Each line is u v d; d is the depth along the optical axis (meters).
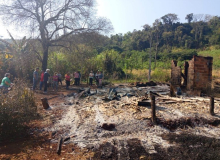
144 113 7.26
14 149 4.79
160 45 61.84
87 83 19.11
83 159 4.43
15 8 16.34
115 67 25.16
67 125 6.38
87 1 17.88
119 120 6.59
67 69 21.38
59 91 13.30
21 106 5.84
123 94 11.20
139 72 26.75
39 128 6.16
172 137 5.63
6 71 15.07
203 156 4.56
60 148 4.87
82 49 19.66
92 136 5.62
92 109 7.95
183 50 52.69
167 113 7.24
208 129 6.37
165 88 14.65
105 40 20.31
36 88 13.98
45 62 17.86
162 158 4.49
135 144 5.16
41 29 16.84
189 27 71.88
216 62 37.50
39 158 4.40
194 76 11.10
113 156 4.59
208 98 9.93
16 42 17.02
